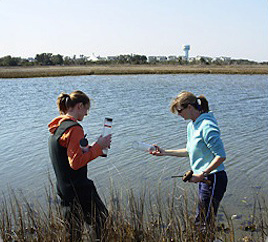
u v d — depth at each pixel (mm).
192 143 3473
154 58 113812
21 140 8969
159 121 11500
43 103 16984
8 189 5457
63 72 52219
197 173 3492
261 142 8500
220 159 3281
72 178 3238
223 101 17422
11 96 20531
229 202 4980
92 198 3340
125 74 50906
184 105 3477
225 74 50000
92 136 9312
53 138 3203
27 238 3506
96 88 25984
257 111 13898
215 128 3328
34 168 6680
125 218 3588
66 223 3326
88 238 3391
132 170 6453
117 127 10500
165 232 3398
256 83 30906
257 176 6094
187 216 3391
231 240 3518
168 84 29797
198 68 68938
